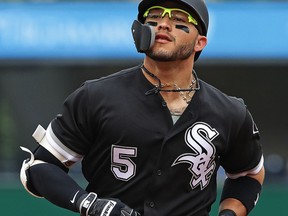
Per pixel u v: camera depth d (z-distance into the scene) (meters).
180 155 10.73
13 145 40.97
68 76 43.56
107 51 36.12
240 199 11.84
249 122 11.37
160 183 10.70
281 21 35.91
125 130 10.62
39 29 36.28
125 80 10.88
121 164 10.72
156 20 10.65
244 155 11.63
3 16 36.25
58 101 43.50
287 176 34.59
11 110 42.66
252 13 36.00
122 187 10.77
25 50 36.34
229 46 36.09
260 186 12.10
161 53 10.50
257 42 36.00
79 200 10.40
